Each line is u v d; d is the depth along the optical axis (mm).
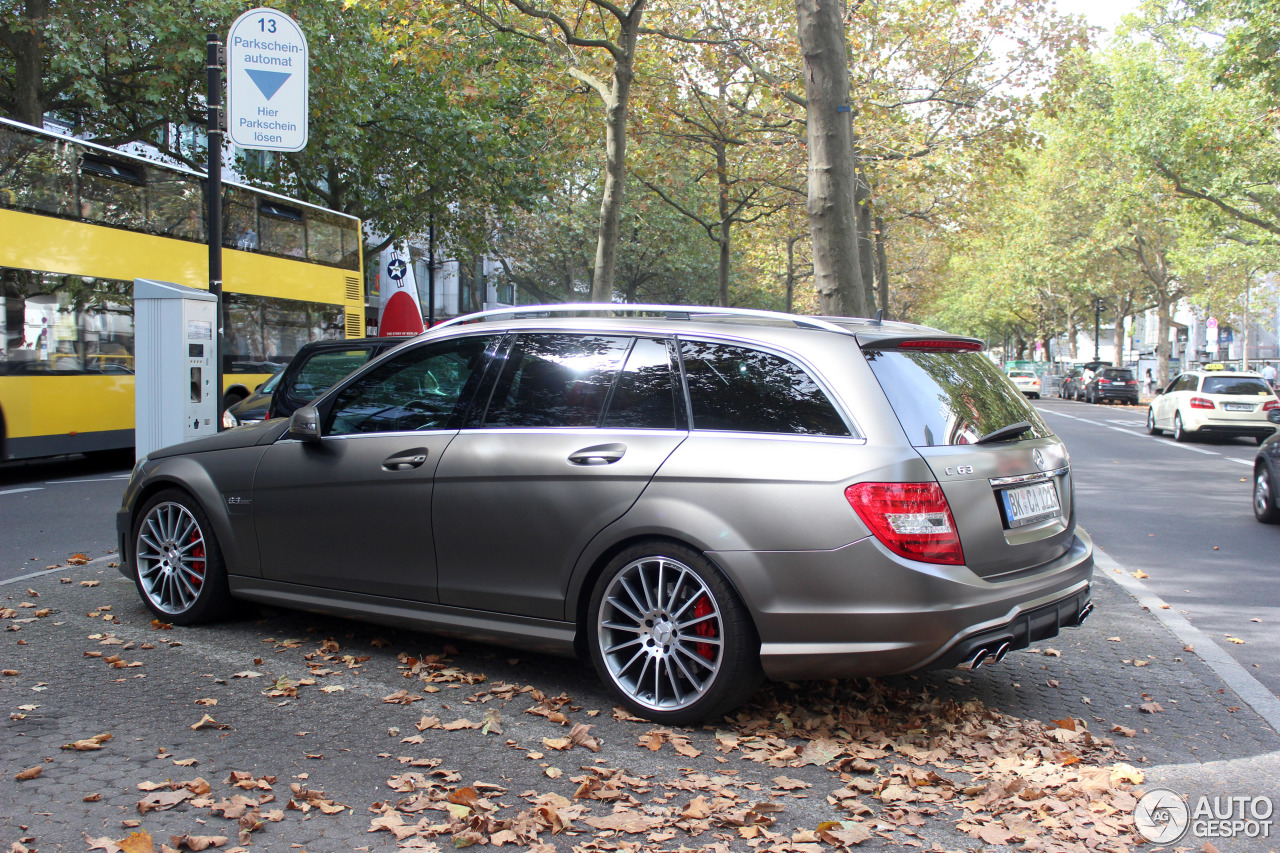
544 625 4516
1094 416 33938
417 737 4012
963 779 3742
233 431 5699
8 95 20469
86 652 5090
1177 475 15656
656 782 3645
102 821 3221
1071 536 4699
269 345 17203
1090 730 4359
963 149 23953
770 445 4062
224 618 5777
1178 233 40781
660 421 4332
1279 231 29281
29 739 3910
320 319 18656
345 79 21781
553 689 4676
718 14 21547
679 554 4133
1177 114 29828
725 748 3979
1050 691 4910
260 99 10148
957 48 23156
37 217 13320
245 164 25094
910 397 4109
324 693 4574
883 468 3879
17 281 13000
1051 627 4309
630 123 21844
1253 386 22203
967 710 4465
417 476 4816
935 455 3984
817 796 3561
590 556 4340
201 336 10977
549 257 39875
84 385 13914
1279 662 5582
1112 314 64938
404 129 25516
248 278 16781
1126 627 6277
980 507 4047
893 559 3832
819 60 10164
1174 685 5062
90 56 17828
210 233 11258
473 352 4949
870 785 3619
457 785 3578
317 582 5191
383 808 3354
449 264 45719
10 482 13281
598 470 4332
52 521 9727
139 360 10758
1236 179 28312
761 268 43375
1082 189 41906
